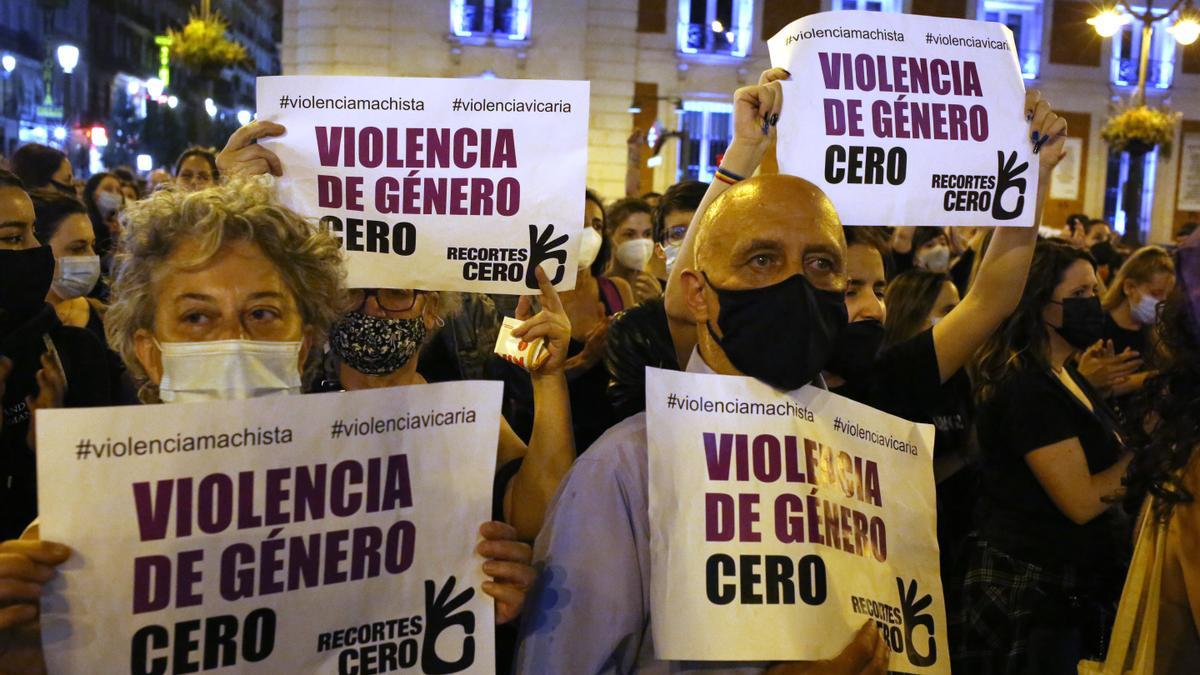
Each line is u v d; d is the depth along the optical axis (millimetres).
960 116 2227
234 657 1491
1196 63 22766
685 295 1848
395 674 1601
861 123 2174
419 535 1619
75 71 28859
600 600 1668
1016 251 2404
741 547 1688
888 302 3648
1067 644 2727
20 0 25875
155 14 35531
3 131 25047
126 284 1644
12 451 2365
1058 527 2781
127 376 3021
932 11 21906
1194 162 23031
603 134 21297
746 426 1734
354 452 1570
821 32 2168
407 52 20531
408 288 2086
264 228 1648
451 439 1642
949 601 2959
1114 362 3211
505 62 20828
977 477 3166
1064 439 2738
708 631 1642
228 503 1489
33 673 1479
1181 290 1930
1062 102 22609
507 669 2209
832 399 1836
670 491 1680
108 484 1419
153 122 23828
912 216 2211
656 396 1698
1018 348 2908
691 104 21672
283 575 1522
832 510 1771
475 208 2074
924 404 2518
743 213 1741
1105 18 14992
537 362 2100
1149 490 1911
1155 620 1937
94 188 6707
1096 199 22906
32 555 1365
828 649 1683
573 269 2090
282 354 1636
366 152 2061
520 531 2074
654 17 21391
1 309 2369
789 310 1692
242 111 25000
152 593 1444
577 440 3363
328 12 20234
